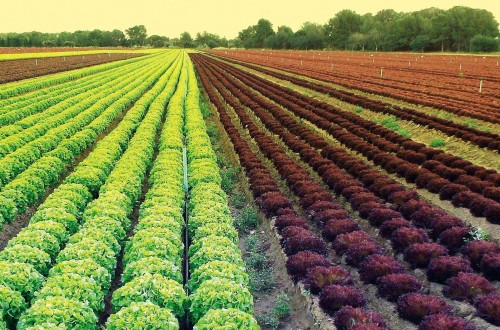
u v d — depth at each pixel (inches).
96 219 495.5
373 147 924.6
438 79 2140.7
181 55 5132.9
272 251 561.9
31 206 681.0
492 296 392.5
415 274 483.5
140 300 353.1
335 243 528.4
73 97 1503.4
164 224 482.0
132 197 629.9
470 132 1024.2
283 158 871.7
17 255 415.2
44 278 408.5
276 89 1953.7
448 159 819.4
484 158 882.8
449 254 520.7
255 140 1084.5
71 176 663.1
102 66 2952.8
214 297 352.5
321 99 1733.5
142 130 989.2
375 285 457.1
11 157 770.8
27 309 344.5
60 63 3107.8
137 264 398.3
